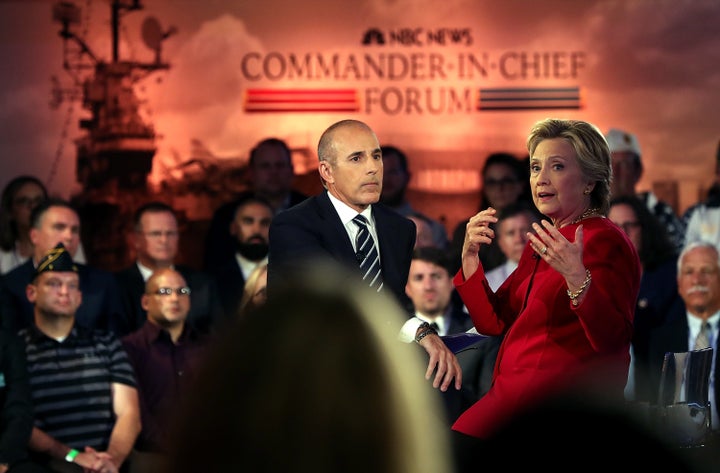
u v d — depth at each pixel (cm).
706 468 568
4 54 1492
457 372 573
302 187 1492
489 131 1490
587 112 1491
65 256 1084
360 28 1492
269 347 147
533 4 1489
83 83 1495
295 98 1492
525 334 556
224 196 1486
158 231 1359
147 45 1496
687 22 1486
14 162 1488
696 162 1484
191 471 144
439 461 170
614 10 1489
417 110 1490
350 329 148
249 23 1495
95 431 1066
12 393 1025
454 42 1491
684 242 1461
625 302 524
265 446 144
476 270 589
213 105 1494
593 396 172
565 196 553
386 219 640
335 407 145
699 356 596
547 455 162
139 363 1123
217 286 1405
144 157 1492
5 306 1239
